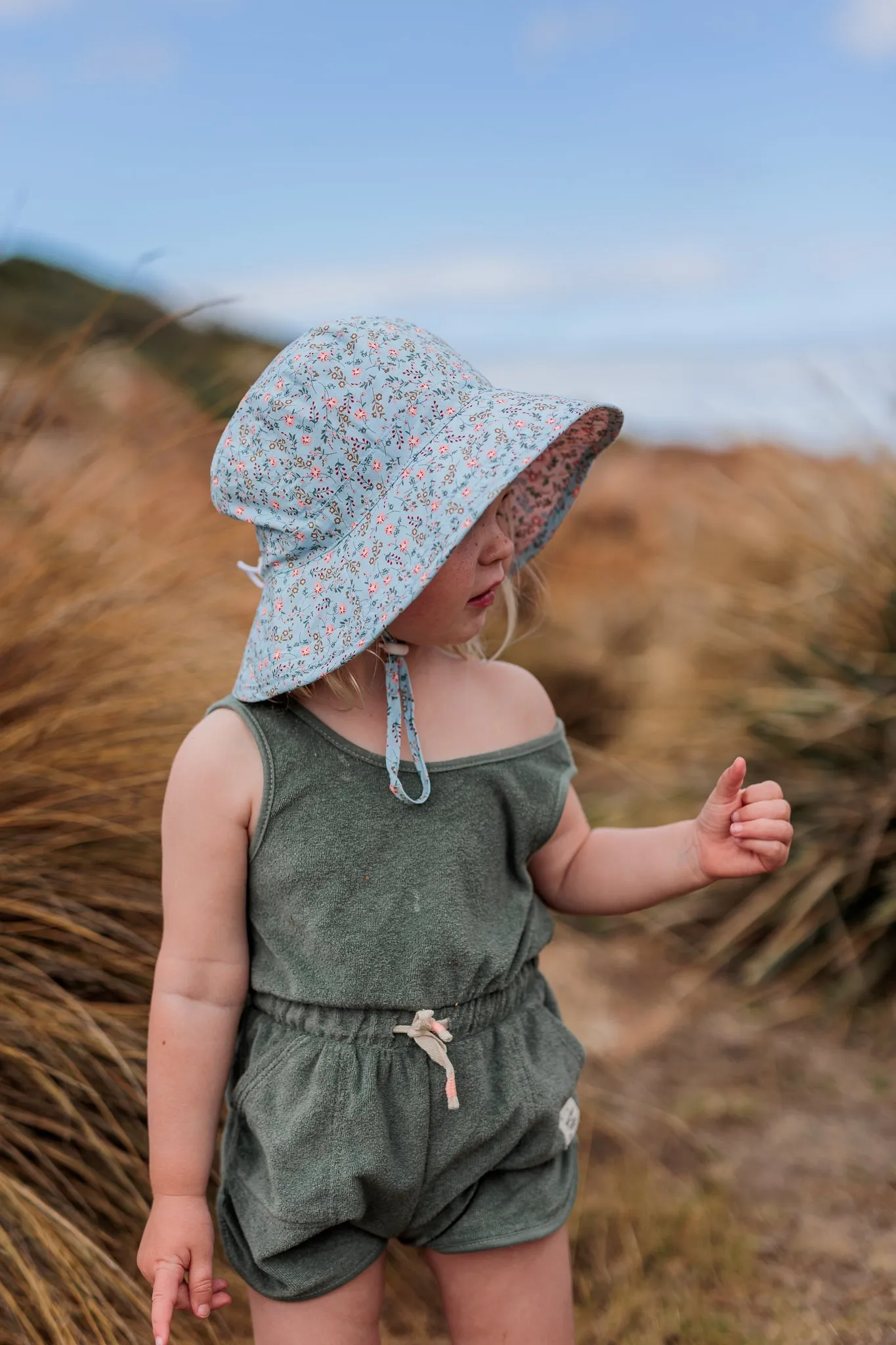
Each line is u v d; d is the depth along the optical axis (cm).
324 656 143
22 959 196
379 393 148
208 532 260
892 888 308
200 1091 147
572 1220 222
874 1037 297
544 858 167
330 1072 143
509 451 142
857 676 330
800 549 379
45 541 230
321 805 146
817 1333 192
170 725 229
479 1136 147
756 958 328
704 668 396
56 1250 163
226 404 240
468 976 146
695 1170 243
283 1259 146
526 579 192
